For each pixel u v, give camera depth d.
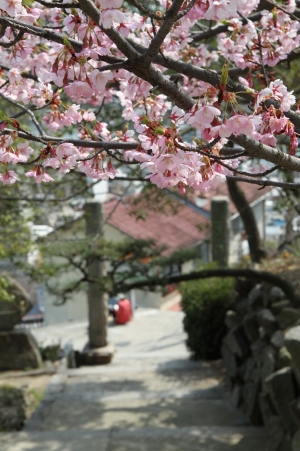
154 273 8.79
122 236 16.89
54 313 17.83
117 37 2.14
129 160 2.79
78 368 10.81
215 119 2.08
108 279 8.20
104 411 7.70
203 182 2.43
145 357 11.54
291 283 7.71
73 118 2.93
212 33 4.04
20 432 6.28
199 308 10.28
